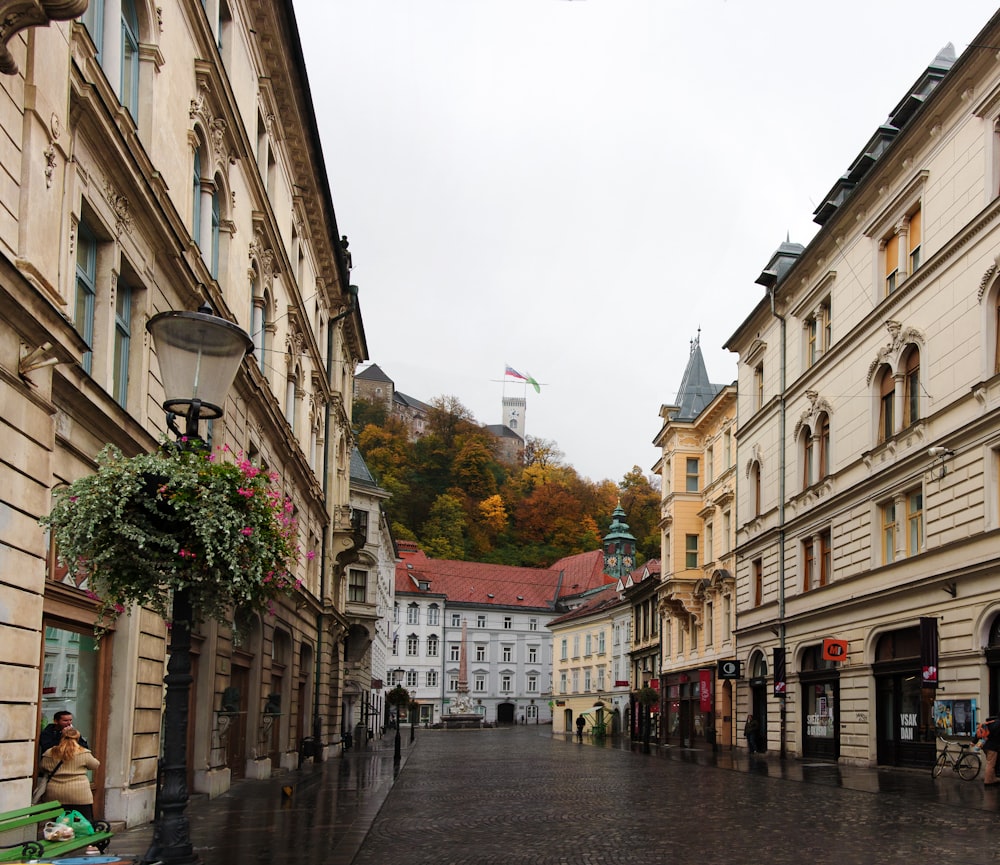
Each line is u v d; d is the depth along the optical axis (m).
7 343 9.45
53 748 10.60
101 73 12.26
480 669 111.38
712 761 32.47
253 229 22.59
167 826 7.62
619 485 129.00
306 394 31.42
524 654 114.06
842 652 29.22
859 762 28.27
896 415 27.09
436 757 37.81
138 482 8.20
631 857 11.33
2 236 9.41
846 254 31.23
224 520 8.22
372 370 150.12
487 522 123.19
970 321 23.36
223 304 18.88
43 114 10.15
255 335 23.44
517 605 114.38
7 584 9.50
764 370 38.84
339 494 41.72
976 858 10.95
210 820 14.73
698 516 50.25
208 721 18.58
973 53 22.84
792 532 34.69
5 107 9.44
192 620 8.67
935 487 24.62
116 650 13.65
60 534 8.23
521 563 122.12
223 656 19.94
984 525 22.20
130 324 14.52
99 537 8.17
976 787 20.16
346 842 12.16
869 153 32.19
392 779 24.23
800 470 34.47
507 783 23.55
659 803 18.03
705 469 49.78
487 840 12.95
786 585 34.97
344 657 44.47
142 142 14.60
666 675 54.16
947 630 23.62
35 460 10.11
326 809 16.44
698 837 13.03
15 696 9.62
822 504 31.58
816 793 19.55
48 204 10.40
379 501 53.00
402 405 145.38
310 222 31.53
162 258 15.27
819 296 33.59
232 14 20.31
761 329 39.41
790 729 33.94
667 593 51.19
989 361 22.55
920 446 25.53
